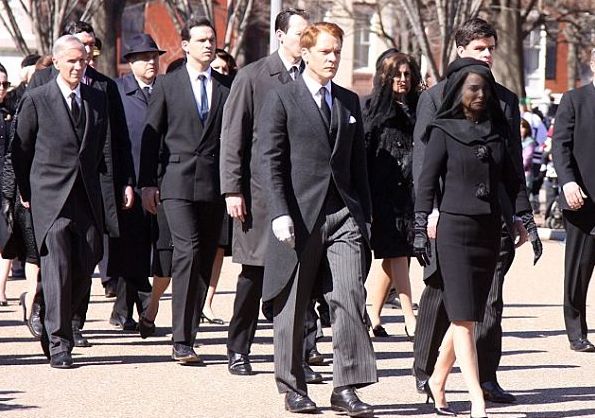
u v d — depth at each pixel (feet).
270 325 73.41
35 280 67.36
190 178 59.41
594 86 66.69
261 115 48.67
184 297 59.16
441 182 48.26
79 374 56.95
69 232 58.39
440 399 49.70
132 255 68.23
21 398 51.62
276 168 47.96
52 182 57.98
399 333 70.90
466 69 48.03
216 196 59.72
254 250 55.67
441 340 51.03
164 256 64.69
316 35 48.32
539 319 77.97
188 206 59.36
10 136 59.72
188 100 59.98
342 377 48.16
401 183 67.87
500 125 48.55
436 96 51.03
